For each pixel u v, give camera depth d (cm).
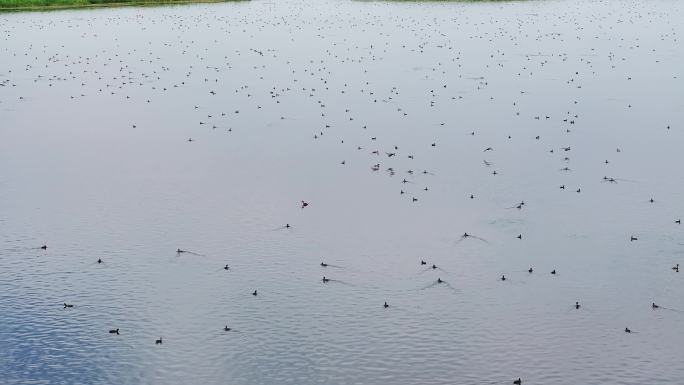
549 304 3569
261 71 8306
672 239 4153
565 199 4688
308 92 7325
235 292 3731
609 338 3309
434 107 6675
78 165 5431
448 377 3089
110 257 4091
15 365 3184
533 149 5562
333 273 3881
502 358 3198
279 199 4769
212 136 6031
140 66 8675
